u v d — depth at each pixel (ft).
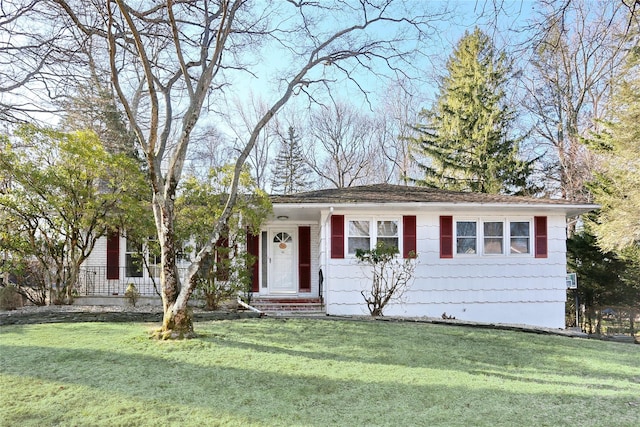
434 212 42.32
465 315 41.68
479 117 82.28
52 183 31.50
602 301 60.29
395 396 16.42
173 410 14.37
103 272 45.37
